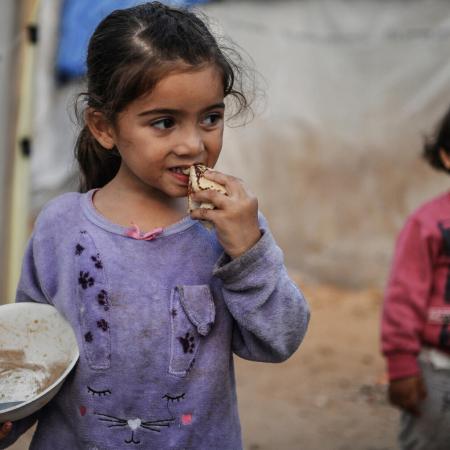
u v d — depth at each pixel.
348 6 10.03
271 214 10.64
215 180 2.14
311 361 7.35
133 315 2.18
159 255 2.23
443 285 3.48
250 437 5.54
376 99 10.03
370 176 10.18
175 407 2.20
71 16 11.23
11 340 2.33
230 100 3.12
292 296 2.18
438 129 3.85
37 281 2.39
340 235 10.43
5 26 5.20
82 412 2.22
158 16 2.18
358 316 9.10
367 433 5.62
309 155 10.41
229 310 2.21
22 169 5.40
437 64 9.77
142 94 2.08
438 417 3.51
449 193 3.58
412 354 3.49
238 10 10.35
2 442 2.42
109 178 2.58
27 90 5.35
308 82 10.30
